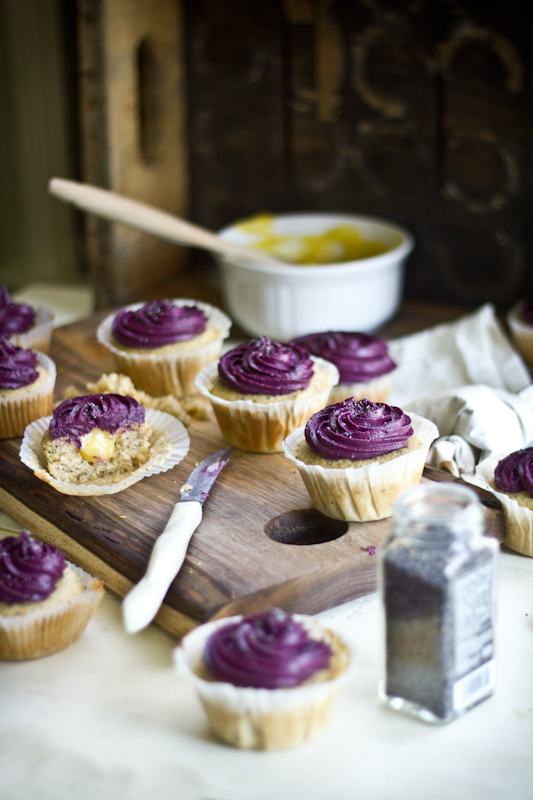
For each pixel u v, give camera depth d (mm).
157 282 1153
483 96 1043
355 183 1114
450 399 863
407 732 696
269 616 678
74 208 1218
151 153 1130
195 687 678
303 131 1116
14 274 1261
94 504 812
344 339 911
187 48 1133
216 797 670
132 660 740
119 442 838
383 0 1053
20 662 741
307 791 671
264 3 1092
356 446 780
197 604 732
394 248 1061
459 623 686
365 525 793
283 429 852
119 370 945
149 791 673
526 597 771
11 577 730
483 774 676
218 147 1152
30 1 1151
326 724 694
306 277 992
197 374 898
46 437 841
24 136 1203
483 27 1026
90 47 1039
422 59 1055
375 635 748
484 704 709
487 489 801
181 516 776
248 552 767
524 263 1070
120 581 775
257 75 1115
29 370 876
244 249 1013
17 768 685
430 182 1085
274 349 866
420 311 1094
